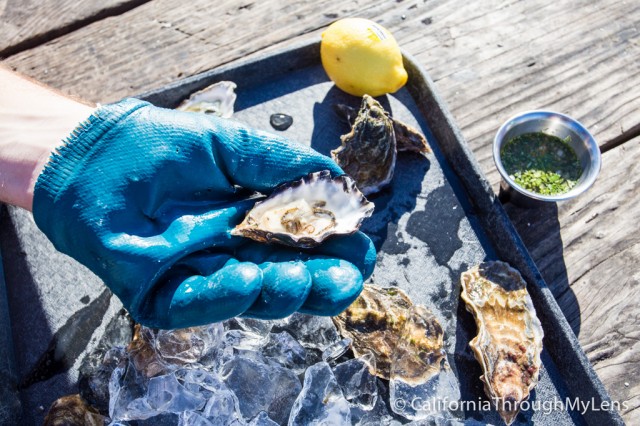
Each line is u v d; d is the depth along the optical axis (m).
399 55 0.58
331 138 0.60
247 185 0.49
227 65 0.60
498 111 0.64
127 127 0.45
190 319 0.43
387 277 0.55
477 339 0.51
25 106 0.51
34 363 0.52
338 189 0.50
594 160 0.56
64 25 0.68
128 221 0.44
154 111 0.46
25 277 0.54
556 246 0.58
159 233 0.45
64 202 0.43
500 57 0.67
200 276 0.44
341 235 0.48
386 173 0.57
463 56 0.67
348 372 0.50
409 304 0.53
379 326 0.52
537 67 0.66
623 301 0.56
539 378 0.52
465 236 0.56
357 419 0.50
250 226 0.46
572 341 0.50
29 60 0.67
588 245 0.58
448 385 0.51
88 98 0.65
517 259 0.54
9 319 0.53
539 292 0.53
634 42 0.67
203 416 0.47
